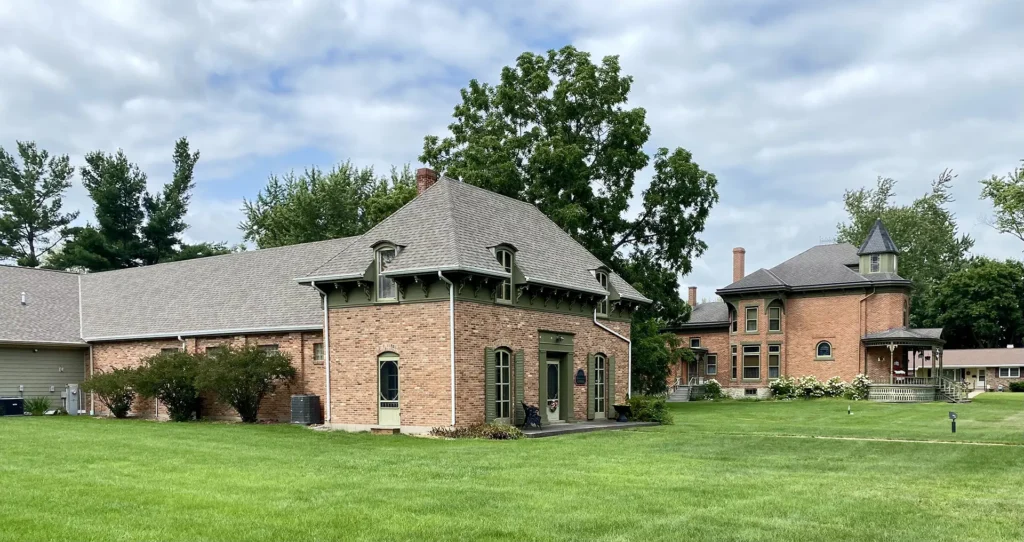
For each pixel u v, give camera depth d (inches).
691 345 2215.8
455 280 837.8
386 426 879.1
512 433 815.1
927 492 477.1
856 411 1398.9
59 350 1277.1
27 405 1211.9
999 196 1054.4
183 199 2266.2
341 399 922.1
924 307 2842.0
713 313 2231.8
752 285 2009.1
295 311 1074.7
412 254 868.6
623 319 1201.4
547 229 1155.9
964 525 381.1
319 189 2202.3
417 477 514.3
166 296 1300.4
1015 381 2468.0
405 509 401.4
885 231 1919.3
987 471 583.5
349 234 2203.5
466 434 819.4
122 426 903.7
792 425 1055.6
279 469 542.6
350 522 367.6
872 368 1873.8
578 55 1585.9
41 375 1248.2
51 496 415.8
